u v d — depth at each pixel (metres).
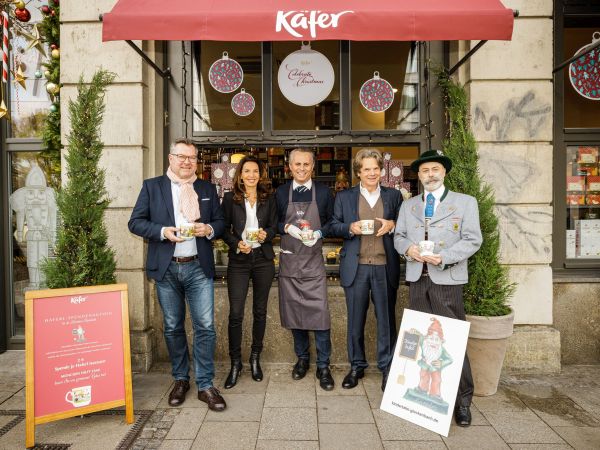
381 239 3.20
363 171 3.16
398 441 2.58
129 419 2.77
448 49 4.01
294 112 4.13
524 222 3.73
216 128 4.16
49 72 3.99
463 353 2.67
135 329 3.76
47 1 4.23
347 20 2.86
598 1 3.90
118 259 3.77
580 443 2.55
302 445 2.54
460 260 2.72
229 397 3.15
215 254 4.12
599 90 3.98
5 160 4.32
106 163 3.78
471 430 2.70
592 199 4.05
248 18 2.85
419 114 4.05
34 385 2.52
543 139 3.73
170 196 2.98
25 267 4.36
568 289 3.86
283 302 3.35
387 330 3.20
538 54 3.71
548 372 3.63
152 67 3.74
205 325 3.01
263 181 3.43
